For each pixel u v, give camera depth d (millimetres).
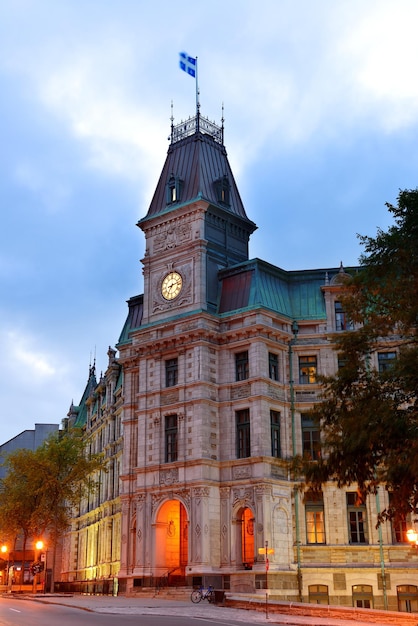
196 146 73250
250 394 62406
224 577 59406
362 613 39875
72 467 79750
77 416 123438
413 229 36688
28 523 80812
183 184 71625
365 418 34500
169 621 36219
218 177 73125
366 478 36812
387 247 37000
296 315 66625
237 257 71312
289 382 64625
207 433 62406
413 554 58594
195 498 60719
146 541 63500
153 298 69812
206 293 66438
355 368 37250
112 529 79938
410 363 34406
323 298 67125
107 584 75438
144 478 65125
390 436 34094
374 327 37312
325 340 65188
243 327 63719
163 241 70500
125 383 71625
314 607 42719
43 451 80125
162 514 63562
